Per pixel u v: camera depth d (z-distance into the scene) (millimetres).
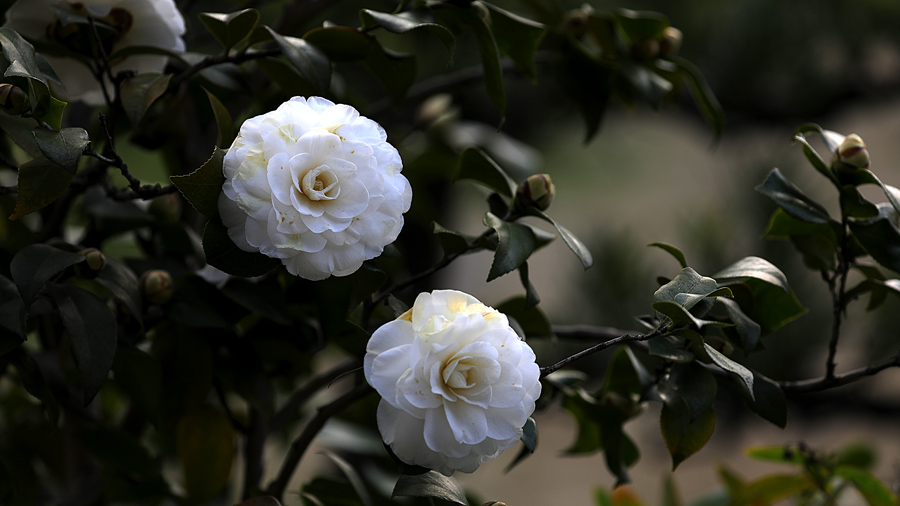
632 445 1693
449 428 1440
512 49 1683
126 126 1756
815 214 1593
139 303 1558
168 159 1781
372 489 1954
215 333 1633
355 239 1457
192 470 1689
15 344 1517
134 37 1585
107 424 1768
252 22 1567
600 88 1788
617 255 3219
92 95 1633
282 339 1660
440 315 1451
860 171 1578
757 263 1574
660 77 1832
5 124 1507
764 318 1609
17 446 1758
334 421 2111
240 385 1629
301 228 1445
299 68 1562
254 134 1455
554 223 1549
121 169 1496
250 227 1448
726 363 1482
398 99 1663
